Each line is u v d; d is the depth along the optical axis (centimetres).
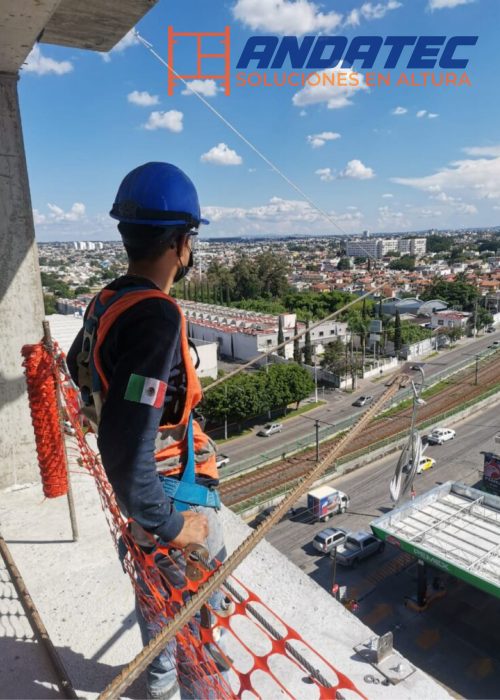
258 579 257
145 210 124
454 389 4194
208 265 9406
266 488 2672
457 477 2859
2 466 364
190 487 134
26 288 372
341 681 108
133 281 124
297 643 215
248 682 126
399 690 192
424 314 7081
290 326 5228
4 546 282
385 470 2886
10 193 360
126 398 104
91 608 239
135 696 183
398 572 2114
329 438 3269
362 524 2412
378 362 4753
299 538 2341
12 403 369
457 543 1900
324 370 4469
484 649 1712
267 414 3769
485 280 10069
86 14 335
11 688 191
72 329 904
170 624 109
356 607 1938
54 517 322
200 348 3634
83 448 225
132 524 145
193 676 153
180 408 125
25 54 325
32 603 236
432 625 1833
